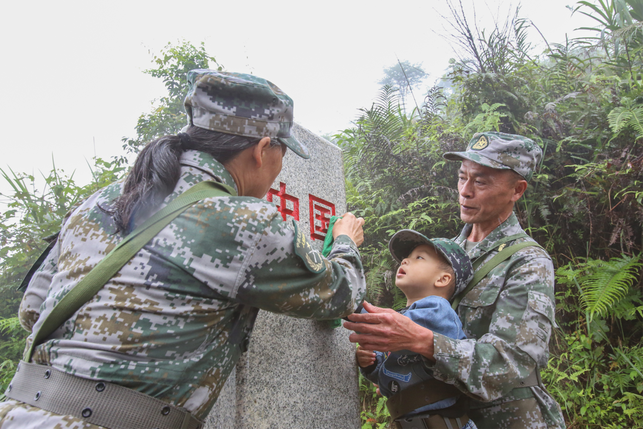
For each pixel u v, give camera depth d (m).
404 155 3.86
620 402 2.74
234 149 1.06
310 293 1.01
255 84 1.06
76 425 0.77
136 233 0.92
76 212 1.04
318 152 2.01
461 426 1.42
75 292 0.87
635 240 3.22
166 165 0.98
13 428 0.80
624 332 3.11
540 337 1.43
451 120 4.34
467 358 1.32
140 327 0.84
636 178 3.09
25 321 1.07
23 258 4.33
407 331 1.32
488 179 1.69
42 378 0.84
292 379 1.57
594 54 4.91
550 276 1.53
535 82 4.02
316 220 1.90
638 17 4.55
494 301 1.54
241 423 1.34
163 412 0.83
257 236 0.93
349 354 1.91
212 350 0.93
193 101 1.05
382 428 2.97
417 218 3.52
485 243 1.73
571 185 3.46
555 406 1.53
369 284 3.39
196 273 0.89
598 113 3.46
